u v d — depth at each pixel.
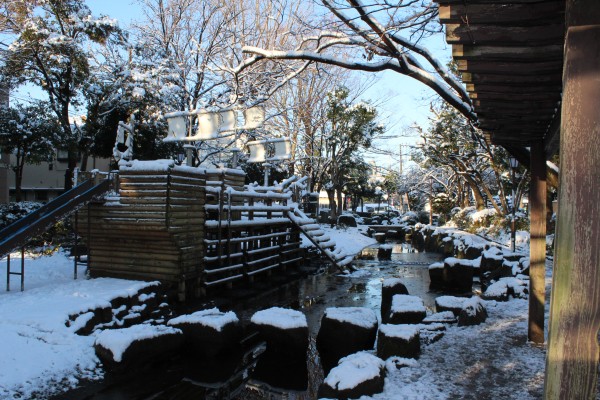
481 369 4.60
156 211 8.77
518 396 3.95
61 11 16.20
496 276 11.84
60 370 5.48
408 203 43.12
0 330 5.98
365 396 4.00
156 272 9.27
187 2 18.22
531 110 4.23
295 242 15.21
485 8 2.61
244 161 20.45
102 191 9.30
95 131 17.23
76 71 16.67
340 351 6.60
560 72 3.23
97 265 9.74
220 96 16.75
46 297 7.42
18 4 16.08
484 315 6.53
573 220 1.94
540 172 5.59
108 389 5.42
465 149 20.55
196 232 9.76
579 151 1.96
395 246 25.61
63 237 14.12
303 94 21.81
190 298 9.74
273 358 6.77
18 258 11.65
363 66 6.00
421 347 5.34
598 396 3.87
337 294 11.45
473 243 16.75
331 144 24.27
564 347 1.94
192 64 17.89
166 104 16.06
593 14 1.97
